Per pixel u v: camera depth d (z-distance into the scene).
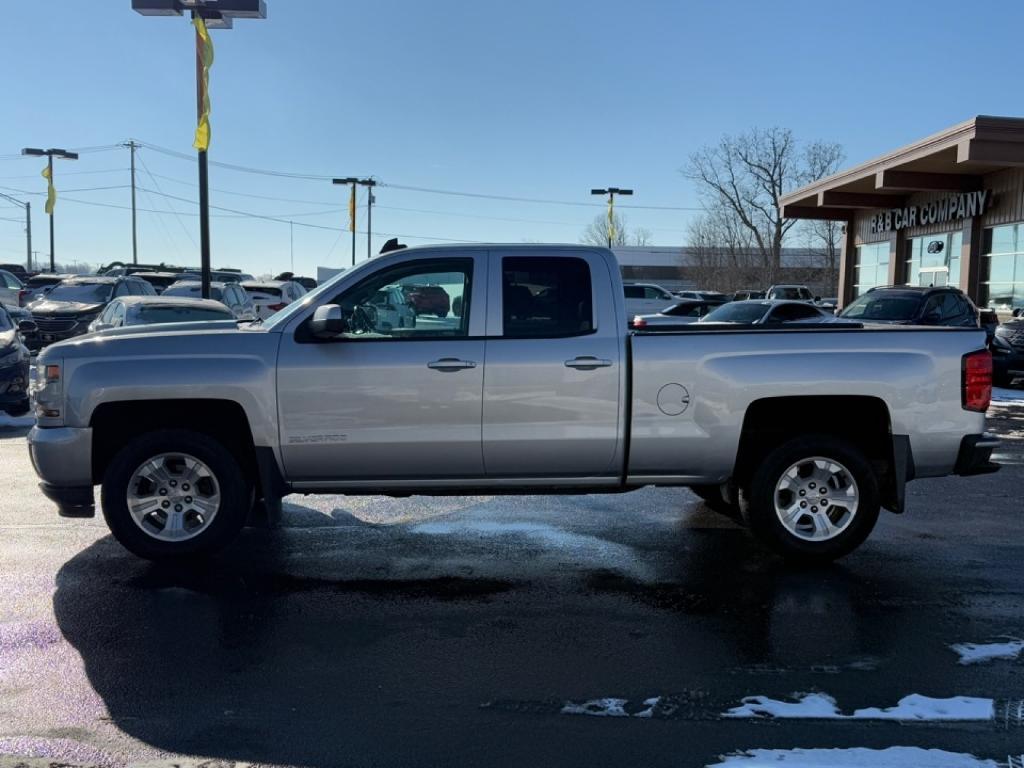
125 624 4.85
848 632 4.78
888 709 3.87
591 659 4.42
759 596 5.36
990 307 23.44
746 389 5.68
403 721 3.76
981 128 19.12
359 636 4.71
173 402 5.70
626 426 5.68
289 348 5.61
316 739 3.60
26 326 12.69
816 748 3.52
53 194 43.59
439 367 5.57
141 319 14.80
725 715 3.81
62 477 5.60
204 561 6.01
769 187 59.34
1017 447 10.73
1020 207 21.92
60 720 3.75
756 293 37.56
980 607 5.17
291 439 5.61
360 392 5.58
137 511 5.74
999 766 3.37
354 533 6.75
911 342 5.82
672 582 5.63
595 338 5.68
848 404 5.97
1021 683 4.15
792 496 5.94
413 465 5.70
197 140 18.66
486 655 4.47
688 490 8.32
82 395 5.54
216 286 21.75
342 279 5.77
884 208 29.08
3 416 12.83
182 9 17.66
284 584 5.55
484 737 3.62
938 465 5.86
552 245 5.81
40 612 5.02
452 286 5.74
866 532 5.88
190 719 3.76
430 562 6.04
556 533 6.79
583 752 3.49
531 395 5.62
